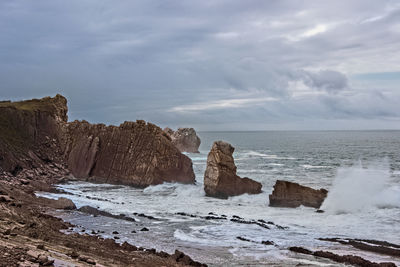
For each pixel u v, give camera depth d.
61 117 78.81
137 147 60.19
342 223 32.31
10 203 31.22
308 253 24.09
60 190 50.38
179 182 55.44
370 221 32.50
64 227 27.61
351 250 24.97
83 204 40.94
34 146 66.38
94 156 63.41
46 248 18.83
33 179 56.16
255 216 35.81
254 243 26.48
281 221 33.69
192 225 31.97
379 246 25.39
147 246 25.05
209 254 23.77
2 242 18.02
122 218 33.94
